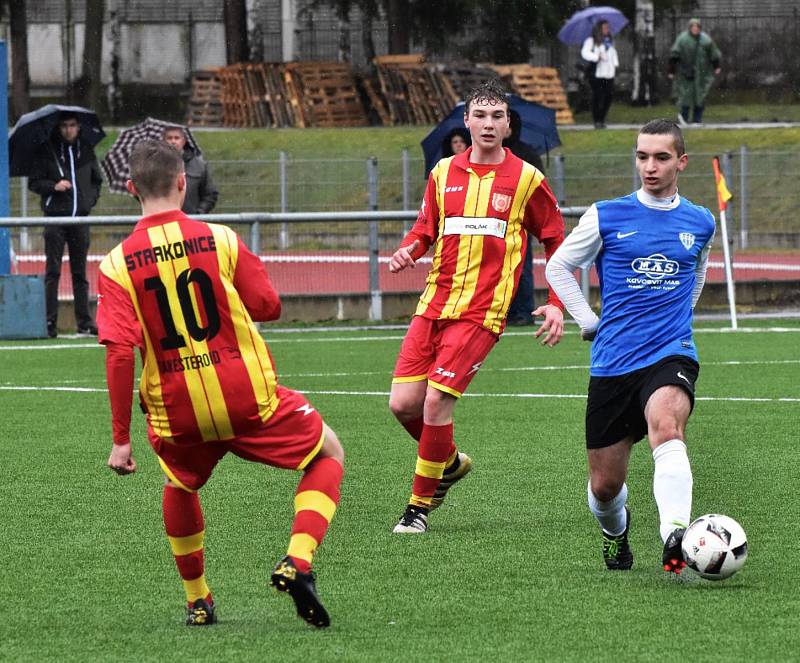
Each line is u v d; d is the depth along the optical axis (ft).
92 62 440.86
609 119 432.66
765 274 233.76
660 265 58.08
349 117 422.00
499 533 68.18
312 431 50.44
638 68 451.53
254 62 436.76
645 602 54.03
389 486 81.00
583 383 127.13
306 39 460.14
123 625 51.93
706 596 54.85
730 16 467.11
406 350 72.08
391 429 102.27
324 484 49.96
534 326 177.27
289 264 208.95
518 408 111.96
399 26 442.50
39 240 214.90
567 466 86.84
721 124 369.50
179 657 47.32
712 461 87.30
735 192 256.73
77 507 75.66
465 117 71.77
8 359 149.79
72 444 97.19
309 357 150.51
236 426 49.47
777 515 71.15
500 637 49.29
